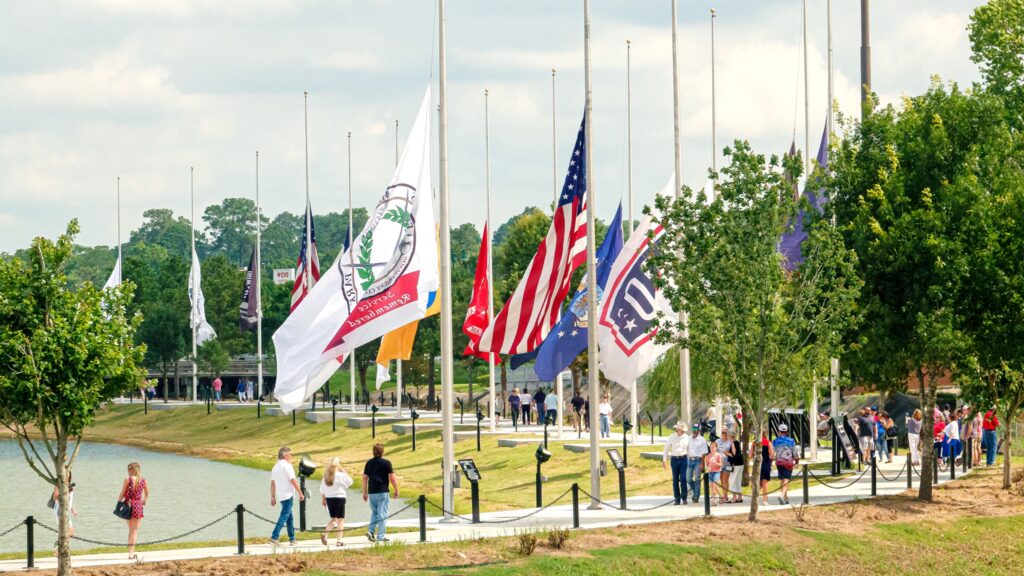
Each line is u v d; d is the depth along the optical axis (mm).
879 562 28516
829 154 36781
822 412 62344
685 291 31250
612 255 44969
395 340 61844
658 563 25812
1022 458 48906
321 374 44031
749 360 31500
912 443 43031
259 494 52500
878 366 34844
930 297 33719
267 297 124812
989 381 37094
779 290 31656
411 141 43156
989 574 28750
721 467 34812
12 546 36156
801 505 33219
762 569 26766
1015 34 42031
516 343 45688
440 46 33938
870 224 34156
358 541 28328
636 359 40438
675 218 31844
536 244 82062
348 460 64375
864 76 57281
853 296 31312
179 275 126125
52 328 23469
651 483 43438
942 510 34250
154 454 76312
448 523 32719
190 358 107438
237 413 87875
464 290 87875
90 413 23781
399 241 41188
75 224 24219
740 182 30922
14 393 22781
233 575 22828
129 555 25688
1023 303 33688
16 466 68688
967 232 34094
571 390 93062
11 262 23812
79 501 50500
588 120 35000
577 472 48438
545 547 26500
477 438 59906
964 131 35312
